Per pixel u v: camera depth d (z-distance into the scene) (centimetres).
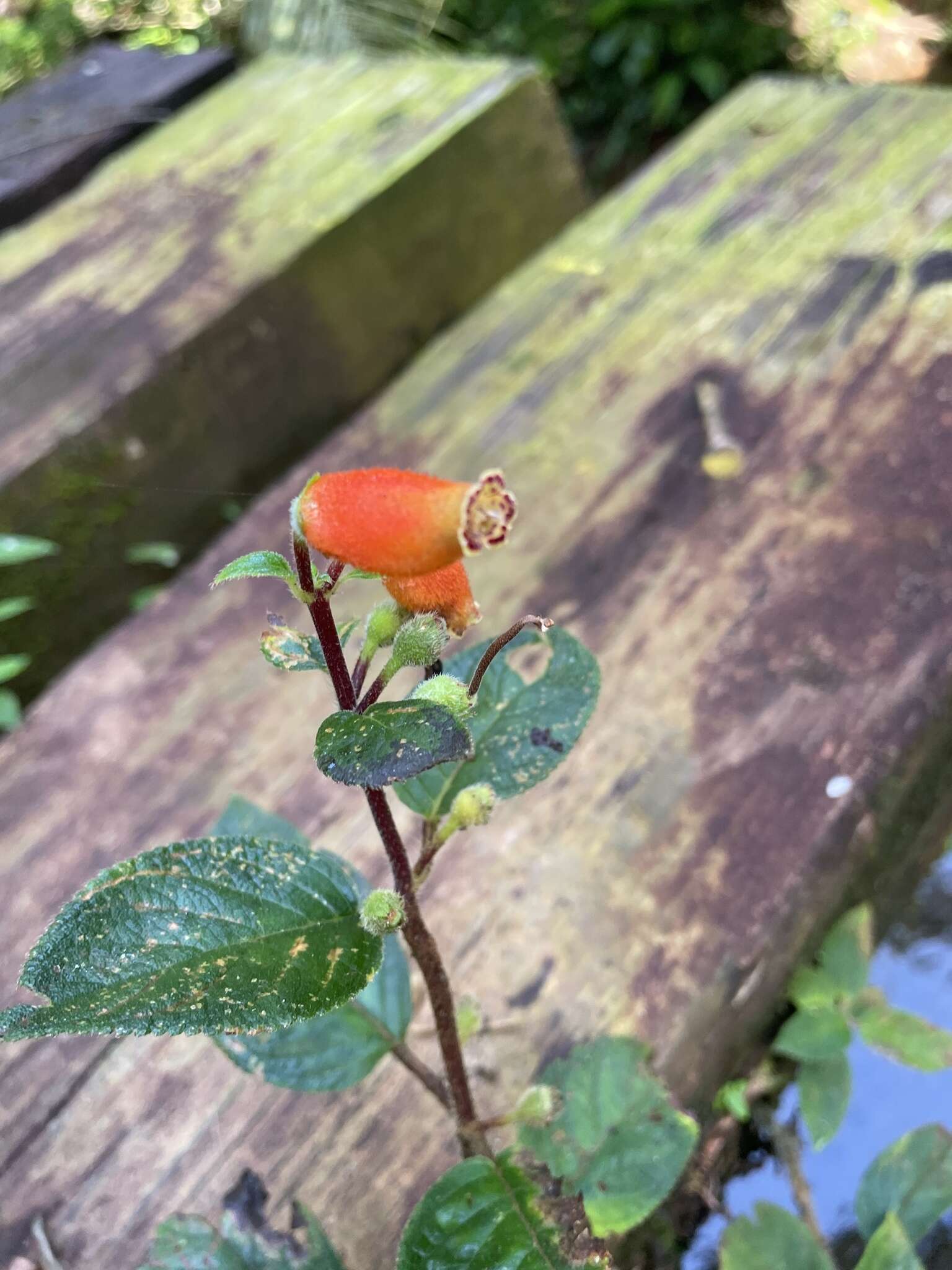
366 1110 21
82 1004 12
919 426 32
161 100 56
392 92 49
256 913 13
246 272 41
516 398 36
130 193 47
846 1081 24
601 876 24
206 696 30
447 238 47
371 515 11
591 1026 22
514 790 16
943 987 28
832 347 34
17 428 37
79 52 103
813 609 28
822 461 32
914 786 28
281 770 27
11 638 39
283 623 14
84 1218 20
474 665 18
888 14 104
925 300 35
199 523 42
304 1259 19
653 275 39
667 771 26
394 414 37
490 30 98
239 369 41
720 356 35
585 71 97
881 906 29
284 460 44
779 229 39
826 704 26
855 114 43
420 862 15
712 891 24
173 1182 21
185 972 13
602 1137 20
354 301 44
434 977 16
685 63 95
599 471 33
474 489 10
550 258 41
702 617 29
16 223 51
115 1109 22
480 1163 17
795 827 24
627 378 35
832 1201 24
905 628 27
